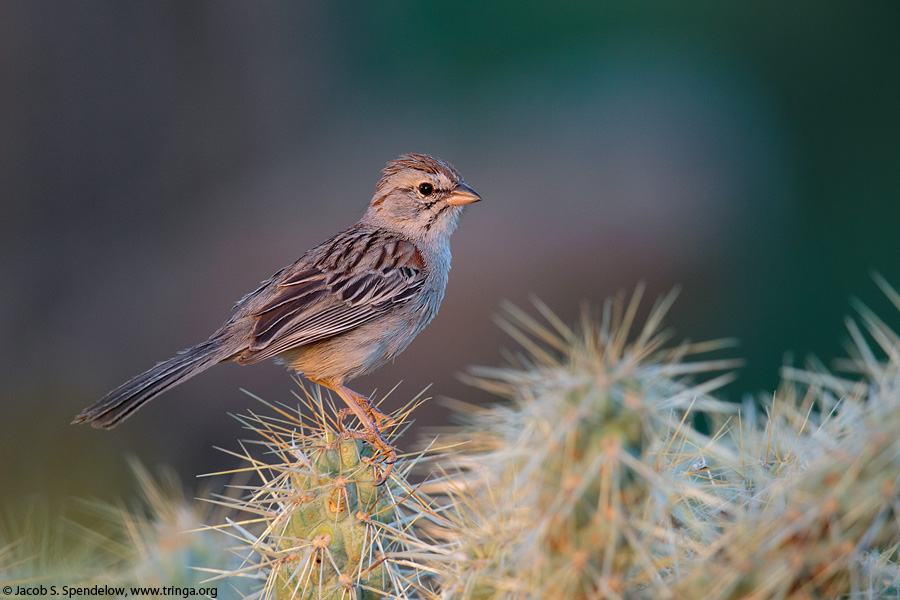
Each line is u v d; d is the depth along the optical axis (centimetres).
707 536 362
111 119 2039
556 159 2097
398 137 2266
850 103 2328
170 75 2116
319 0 2319
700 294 1859
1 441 1452
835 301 1866
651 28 2611
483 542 389
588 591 345
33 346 1806
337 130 2306
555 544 344
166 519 523
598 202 1925
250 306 705
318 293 701
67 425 1503
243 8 2186
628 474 337
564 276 1770
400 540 426
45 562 543
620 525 333
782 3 2442
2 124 1930
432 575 469
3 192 1923
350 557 426
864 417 328
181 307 1838
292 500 433
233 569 509
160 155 2105
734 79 2394
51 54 1967
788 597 326
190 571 498
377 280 718
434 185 789
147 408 1486
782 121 2317
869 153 2261
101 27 2019
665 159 2078
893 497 314
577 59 2539
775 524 329
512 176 2042
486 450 420
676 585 340
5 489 1316
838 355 1723
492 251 1775
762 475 390
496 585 368
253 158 2217
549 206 1897
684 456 404
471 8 2603
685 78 2395
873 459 315
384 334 725
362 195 2023
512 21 2617
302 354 712
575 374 340
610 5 2636
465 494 436
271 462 929
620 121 2227
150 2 2066
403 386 1530
